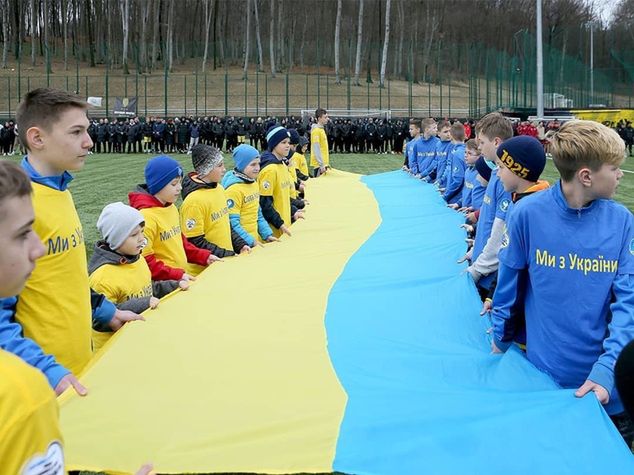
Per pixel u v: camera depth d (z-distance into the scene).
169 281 3.99
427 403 2.44
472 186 6.46
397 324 3.48
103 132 28.75
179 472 2.08
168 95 46.31
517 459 2.08
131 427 2.31
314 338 3.22
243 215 5.45
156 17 58.97
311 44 64.12
